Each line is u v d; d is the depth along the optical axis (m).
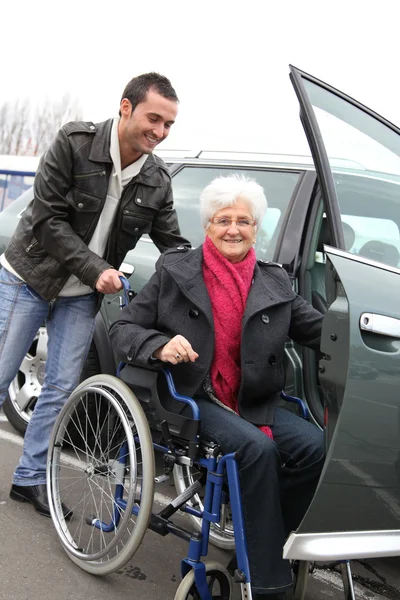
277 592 1.90
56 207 2.48
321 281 2.96
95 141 2.47
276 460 1.98
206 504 2.03
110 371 3.14
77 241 2.46
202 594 1.97
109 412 2.38
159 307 2.22
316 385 2.64
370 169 2.34
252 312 2.14
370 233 2.22
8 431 3.68
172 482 3.32
